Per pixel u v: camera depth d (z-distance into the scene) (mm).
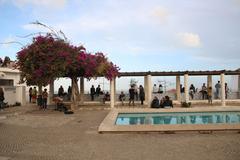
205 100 32250
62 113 23250
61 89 31922
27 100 36062
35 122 18094
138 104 31047
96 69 25781
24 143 12031
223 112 22766
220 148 10789
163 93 32719
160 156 9820
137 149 10859
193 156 9734
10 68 32812
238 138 12664
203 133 13891
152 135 13562
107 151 10594
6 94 29797
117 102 31906
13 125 16953
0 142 12242
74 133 14273
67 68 24188
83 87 31891
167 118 21703
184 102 27875
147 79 30312
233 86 32719
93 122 17891
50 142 12219
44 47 23906
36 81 24438
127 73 29969
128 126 14195
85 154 10188
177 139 12586
